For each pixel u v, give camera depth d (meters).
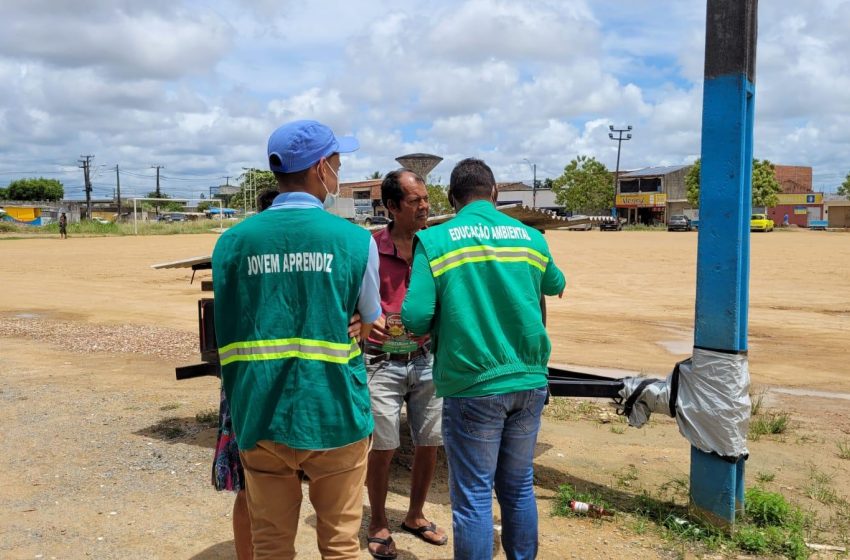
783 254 29.20
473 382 3.17
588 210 91.31
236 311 2.62
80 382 8.00
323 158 2.74
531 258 3.31
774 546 3.98
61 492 4.76
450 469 3.32
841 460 5.61
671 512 4.45
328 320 2.56
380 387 3.96
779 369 9.27
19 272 23.17
